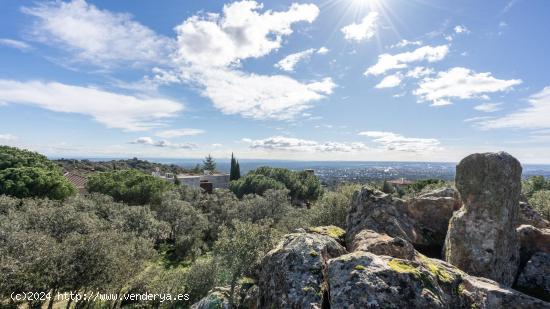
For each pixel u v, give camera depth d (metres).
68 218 21.58
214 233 36.16
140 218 28.97
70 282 12.59
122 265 14.62
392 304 4.77
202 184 66.88
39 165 47.84
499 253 6.99
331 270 5.75
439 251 9.50
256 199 39.06
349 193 18.30
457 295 5.55
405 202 10.77
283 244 7.49
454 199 10.50
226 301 9.23
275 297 6.15
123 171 50.88
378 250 7.08
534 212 10.04
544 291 6.71
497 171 7.38
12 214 21.05
